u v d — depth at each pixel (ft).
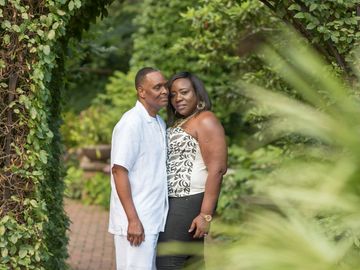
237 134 31.24
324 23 13.20
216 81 28.53
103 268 23.89
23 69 12.06
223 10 21.06
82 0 12.67
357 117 5.06
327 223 5.67
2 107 12.07
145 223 12.62
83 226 31.91
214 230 5.37
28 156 12.26
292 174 5.11
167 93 13.01
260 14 20.63
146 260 12.68
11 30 11.82
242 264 4.77
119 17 46.37
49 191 15.48
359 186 4.69
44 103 12.47
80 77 23.00
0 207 12.22
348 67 12.86
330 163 5.01
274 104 5.23
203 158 12.92
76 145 40.60
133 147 12.55
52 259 16.92
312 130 5.01
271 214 5.08
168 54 32.17
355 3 13.39
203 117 13.01
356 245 5.83
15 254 12.39
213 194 12.80
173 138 13.12
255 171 26.25
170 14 32.55
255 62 22.11
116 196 12.91
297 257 4.72
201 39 22.61
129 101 34.14
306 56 5.45
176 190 12.91
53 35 11.96
